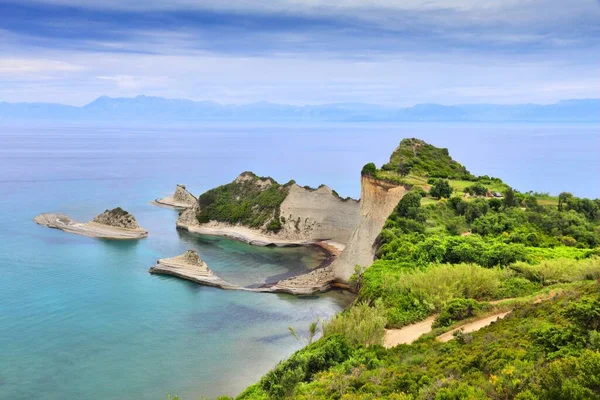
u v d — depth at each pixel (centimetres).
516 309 3772
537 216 6975
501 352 2683
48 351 5700
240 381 5091
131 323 6556
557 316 3091
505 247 5516
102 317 6744
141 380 5078
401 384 2670
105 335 6166
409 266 5612
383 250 6294
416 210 7144
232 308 7194
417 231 6662
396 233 6625
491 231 6538
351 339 4019
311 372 3719
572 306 2850
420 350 3484
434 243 5759
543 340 2722
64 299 7394
